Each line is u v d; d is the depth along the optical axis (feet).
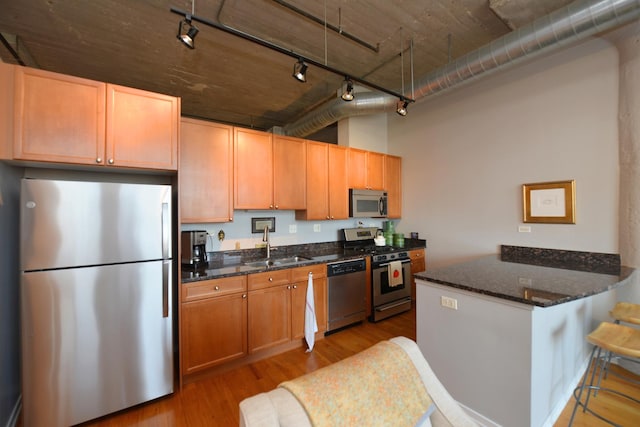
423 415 3.03
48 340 5.51
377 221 14.48
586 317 7.66
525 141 9.81
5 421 5.49
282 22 7.88
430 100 12.84
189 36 5.57
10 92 5.36
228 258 9.98
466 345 5.88
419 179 13.38
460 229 11.80
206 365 7.40
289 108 14.03
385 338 9.83
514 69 10.05
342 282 10.30
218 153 8.75
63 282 5.61
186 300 7.11
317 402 2.62
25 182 5.33
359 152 12.57
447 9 7.47
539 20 6.84
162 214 6.62
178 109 7.08
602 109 8.14
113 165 6.25
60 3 6.88
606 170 8.09
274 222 11.08
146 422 5.99
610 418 5.75
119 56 9.27
